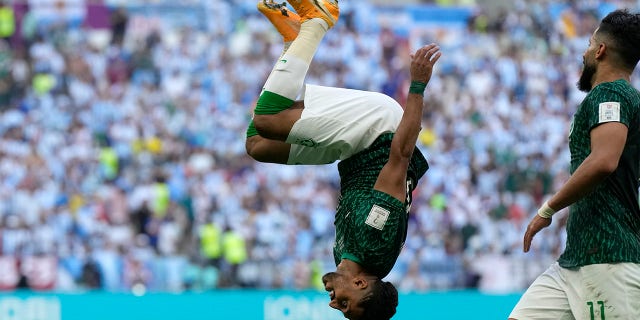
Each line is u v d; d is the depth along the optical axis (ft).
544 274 32.99
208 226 93.04
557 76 121.70
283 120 31.68
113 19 118.83
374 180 31.37
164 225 93.20
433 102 114.11
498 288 91.25
